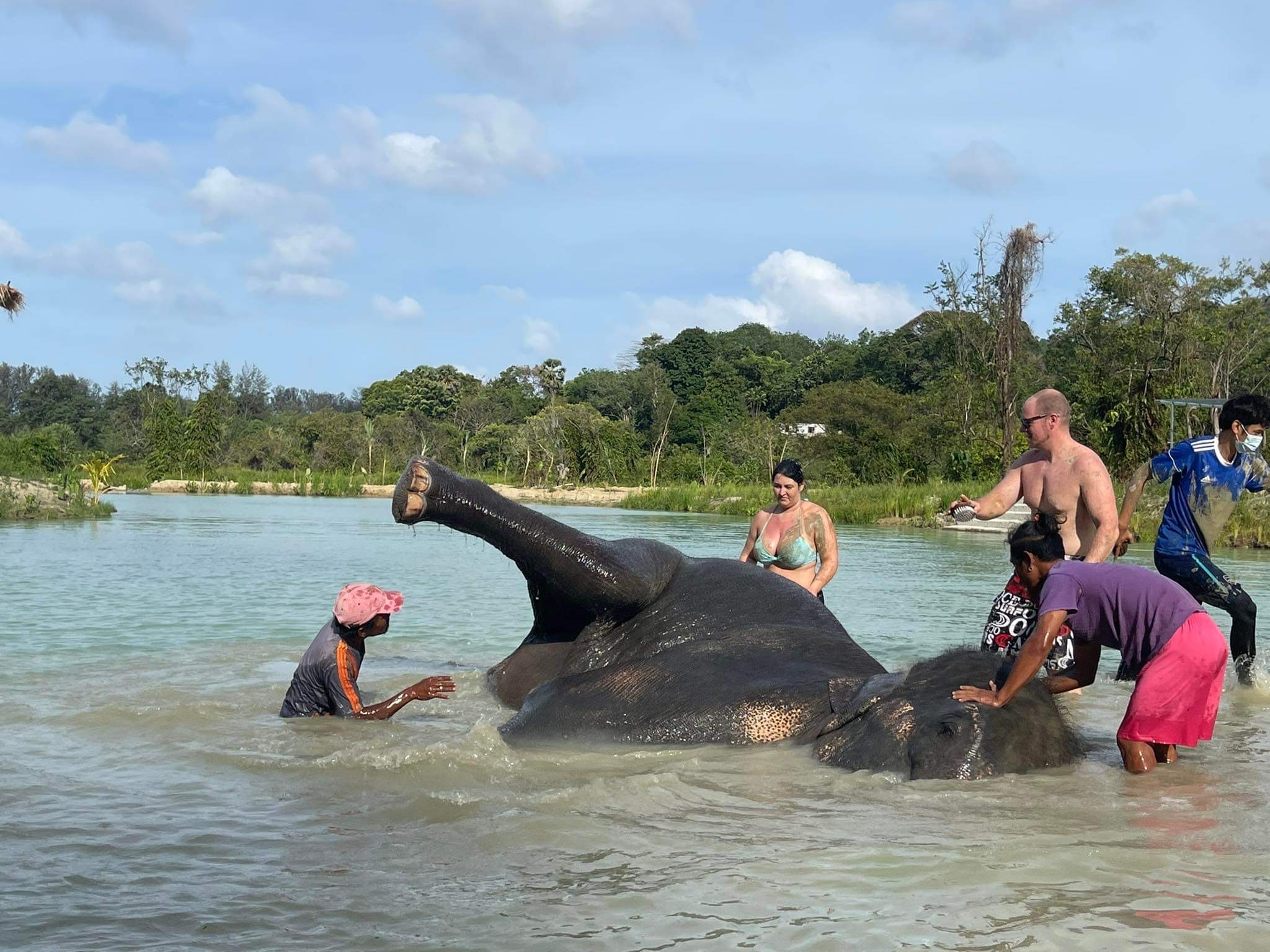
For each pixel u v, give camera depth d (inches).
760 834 164.2
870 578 618.8
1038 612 217.2
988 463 1839.3
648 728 229.0
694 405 3949.3
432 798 184.7
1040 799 183.6
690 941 123.6
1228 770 206.2
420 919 131.5
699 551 776.9
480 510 253.3
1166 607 209.9
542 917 131.3
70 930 128.6
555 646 275.3
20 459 2187.5
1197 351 1893.5
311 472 2896.2
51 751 220.7
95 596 494.3
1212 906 132.6
